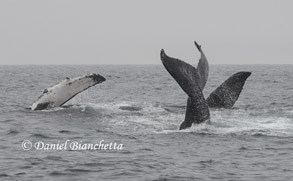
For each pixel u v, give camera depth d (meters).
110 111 67.50
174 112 68.12
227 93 65.31
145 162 42.75
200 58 54.38
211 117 60.16
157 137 52.25
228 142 50.03
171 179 37.97
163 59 51.34
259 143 49.69
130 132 55.00
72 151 46.84
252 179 38.00
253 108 72.19
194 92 53.50
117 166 41.44
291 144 49.34
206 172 39.88
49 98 69.94
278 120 60.50
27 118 64.25
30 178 38.16
